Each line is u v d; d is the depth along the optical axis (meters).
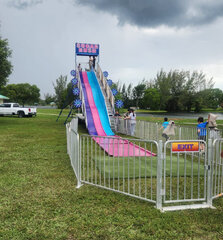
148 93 85.00
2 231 3.46
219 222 3.78
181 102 75.88
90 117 16.98
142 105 95.62
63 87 72.62
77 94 19.36
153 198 4.66
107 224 3.68
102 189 5.15
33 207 4.25
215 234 3.45
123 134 15.62
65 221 3.77
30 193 4.89
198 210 4.21
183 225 3.66
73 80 21.03
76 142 5.89
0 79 21.67
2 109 30.42
